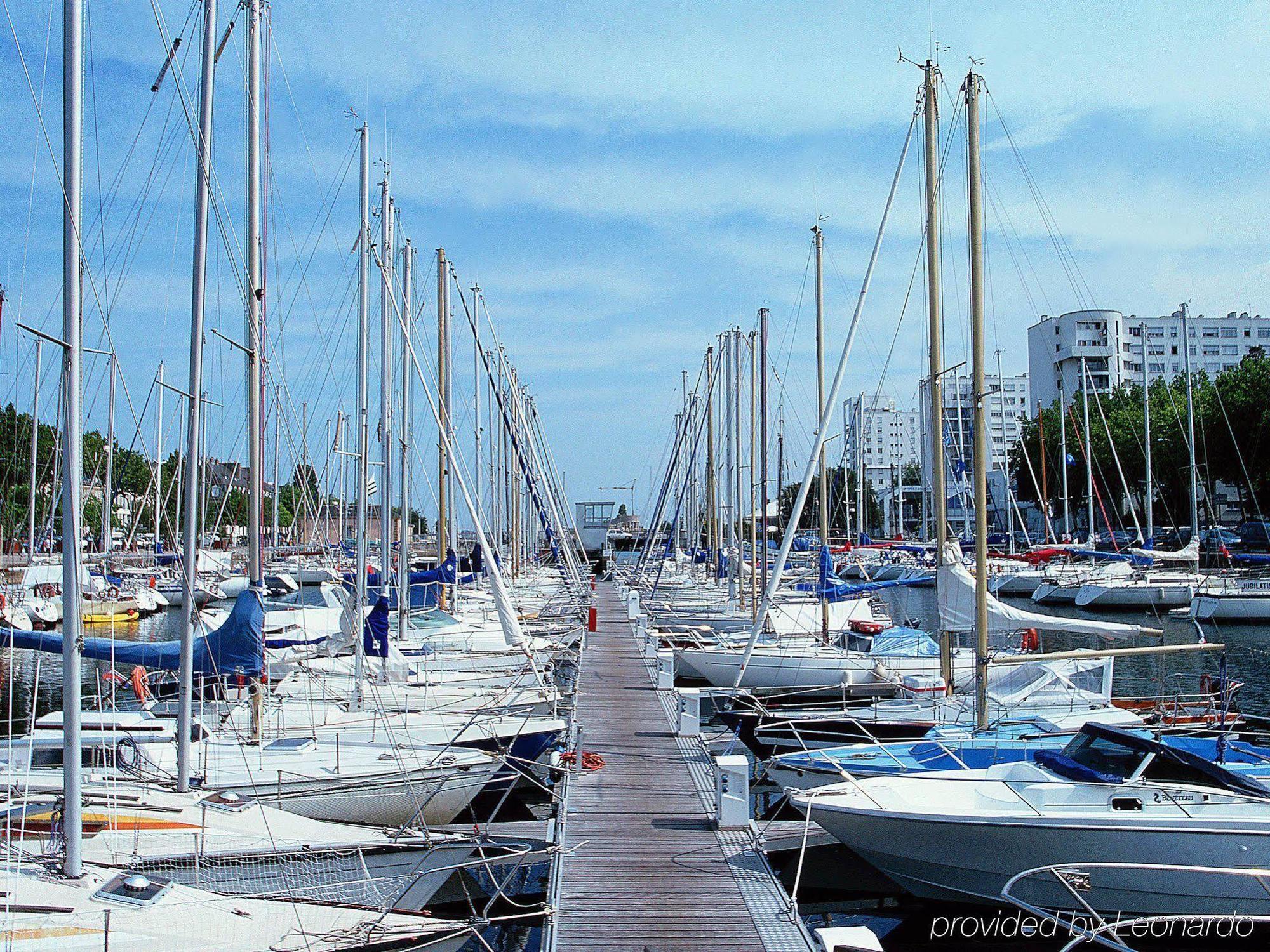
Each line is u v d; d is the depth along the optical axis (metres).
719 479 44.50
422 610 26.86
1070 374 105.69
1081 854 11.41
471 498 19.92
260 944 8.91
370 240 22.77
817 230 28.06
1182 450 59.72
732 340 38.31
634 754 17.11
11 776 11.16
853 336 19.52
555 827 13.24
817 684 23.44
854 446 98.56
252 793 13.03
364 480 20.23
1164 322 110.75
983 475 16.75
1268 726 17.22
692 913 10.52
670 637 29.02
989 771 13.59
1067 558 49.66
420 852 11.55
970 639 25.66
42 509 35.53
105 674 18.25
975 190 17.12
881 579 62.78
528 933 12.70
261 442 14.74
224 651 13.75
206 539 44.84
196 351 12.23
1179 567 47.44
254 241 15.04
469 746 16.09
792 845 13.19
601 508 76.25
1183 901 11.30
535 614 34.28
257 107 14.99
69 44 8.88
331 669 19.44
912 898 13.29
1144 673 28.66
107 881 9.33
